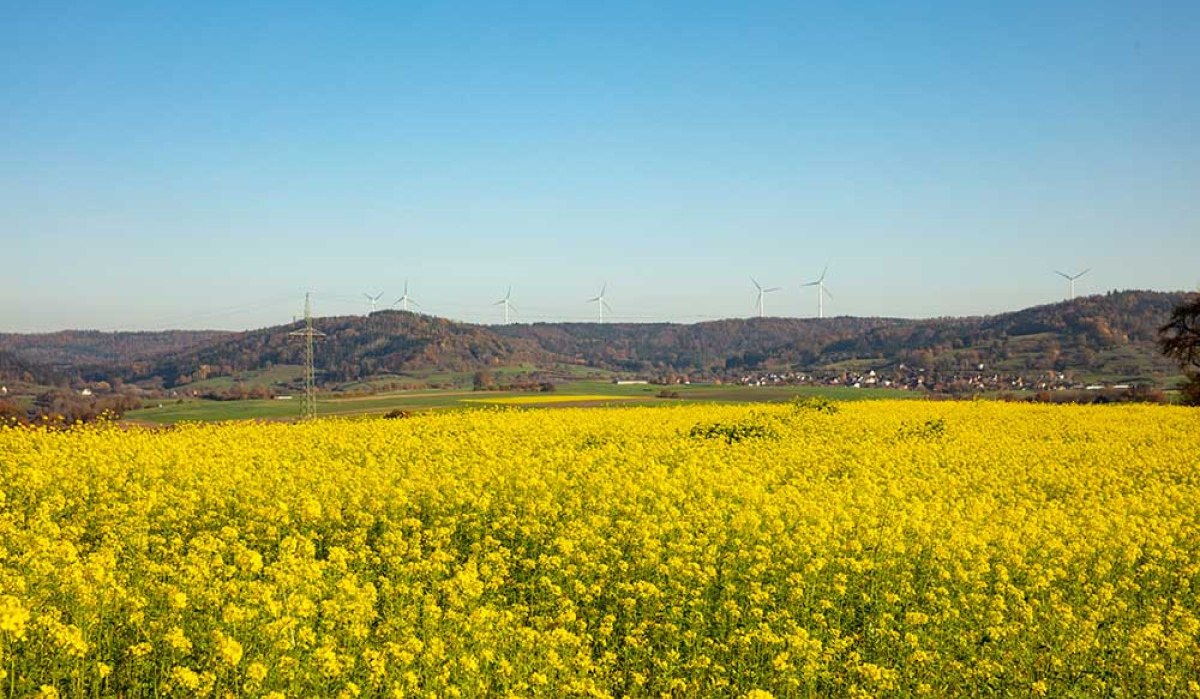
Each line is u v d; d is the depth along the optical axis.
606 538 14.74
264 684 8.80
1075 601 12.75
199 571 11.15
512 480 18.11
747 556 13.41
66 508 16.08
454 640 10.05
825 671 10.17
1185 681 10.52
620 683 10.05
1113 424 35.03
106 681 8.84
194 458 20.44
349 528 15.58
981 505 17.53
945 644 11.12
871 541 14.16
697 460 22.12
